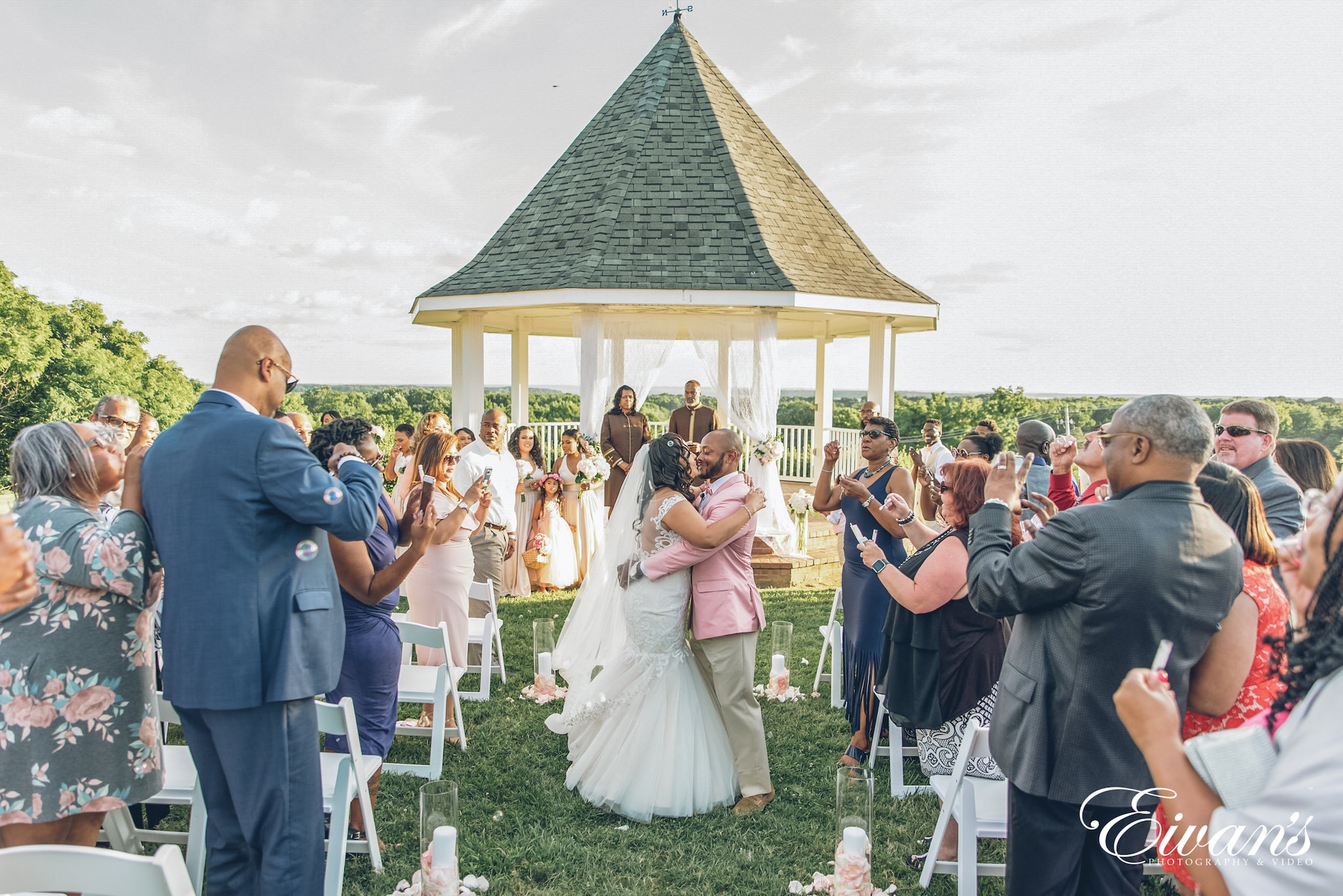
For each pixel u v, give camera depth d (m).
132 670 3.01
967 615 4.07
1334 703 1.28
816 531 12.00
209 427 2.84
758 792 4.44
